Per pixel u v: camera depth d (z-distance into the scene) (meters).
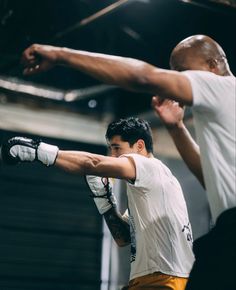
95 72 2.15
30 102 7.09
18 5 5.16
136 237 3.18
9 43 5.38
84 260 7.19
